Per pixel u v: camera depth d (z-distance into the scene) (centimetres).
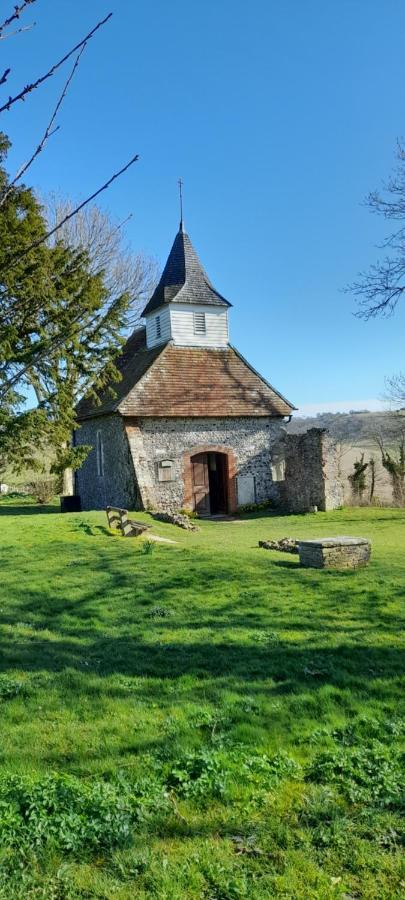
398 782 455
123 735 534
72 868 365
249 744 514
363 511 2630
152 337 3148
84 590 1096
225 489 2856
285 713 578
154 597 1045
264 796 439
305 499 2753
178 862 372
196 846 388
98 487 2977
